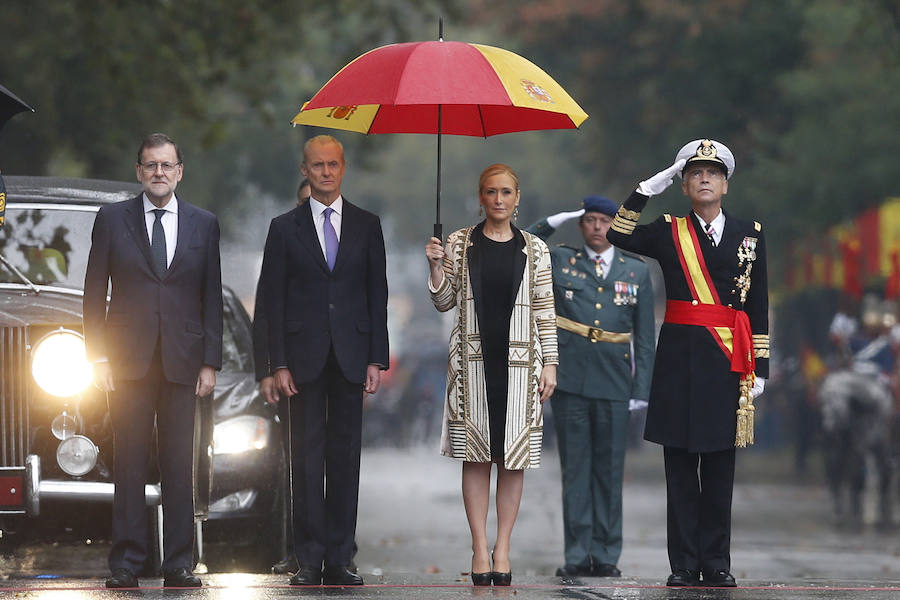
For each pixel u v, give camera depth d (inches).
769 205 4276.6
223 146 5393.7
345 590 1140.5
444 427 1240.2
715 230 1226.0
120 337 1182.3
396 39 3531.0
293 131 5457.7
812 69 4446.4
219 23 3090.6
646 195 1220.5
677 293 1225.4
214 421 1391.5
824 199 4084.6
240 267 1705.2
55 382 1263.5
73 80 3179.1
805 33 4485.7
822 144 4097.0
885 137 4008.4
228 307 1535.4
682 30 4955.7
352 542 1234.0
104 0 2925.7
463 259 1231.5
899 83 4035.4
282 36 3501.5
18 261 1407.5
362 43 3535.9
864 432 2637.8
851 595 1122.0
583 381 1588.3
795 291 4517.7
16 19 3051.2
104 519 1357.0
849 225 4128.9
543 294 1237.7
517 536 2269.9
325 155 1216.8
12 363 1272.1
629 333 1611.7
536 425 1226.0
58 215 1439.5
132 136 3361.2
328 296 1213.1
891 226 3629.4
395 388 6446.9
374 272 1230.3
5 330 1272.1
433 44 1211.9
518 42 5521.7
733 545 2148.1
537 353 1231.5
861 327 2748.5
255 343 1245.1
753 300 1230.3
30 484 1247.5
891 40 3750.0
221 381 1450.5
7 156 3216.0
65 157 3850.9
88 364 1266.0
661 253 1230.9
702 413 1210.6
